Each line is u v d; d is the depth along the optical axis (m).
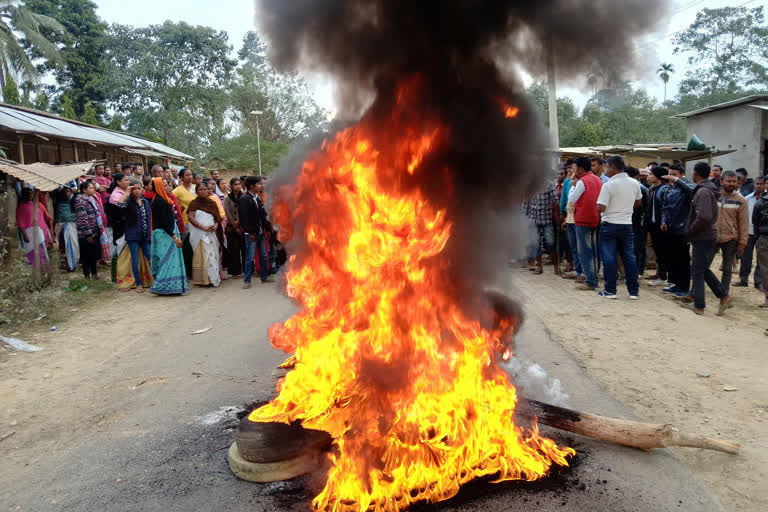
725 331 5.67
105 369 4.81
